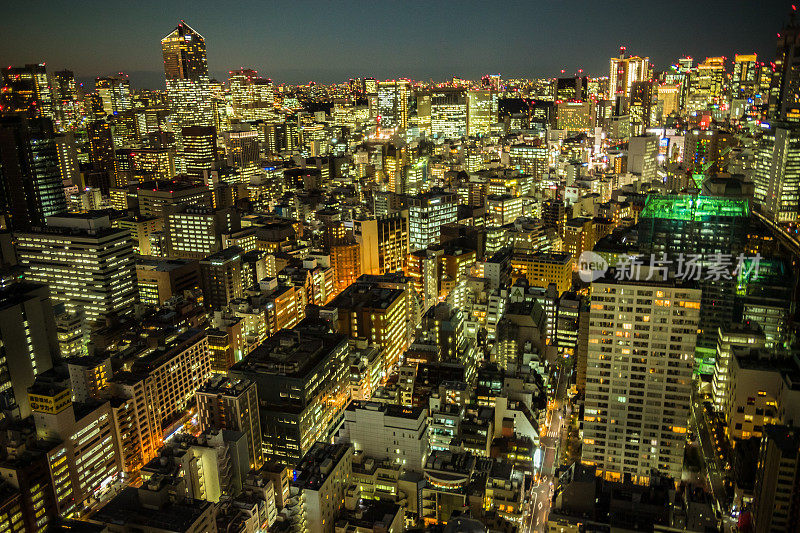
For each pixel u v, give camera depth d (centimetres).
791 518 17600
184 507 19050
